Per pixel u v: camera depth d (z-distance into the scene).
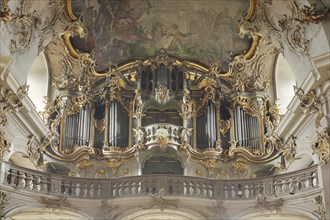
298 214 16.73
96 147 19.72
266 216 17.17
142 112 19.97
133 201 16.80
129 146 19.53
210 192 17.23
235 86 20.41
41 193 16.19
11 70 15.48
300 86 16.64
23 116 16.53
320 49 15.65
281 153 18.77
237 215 16.91
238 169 19.45
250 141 19.62
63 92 19.77
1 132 14.87
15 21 15.28
